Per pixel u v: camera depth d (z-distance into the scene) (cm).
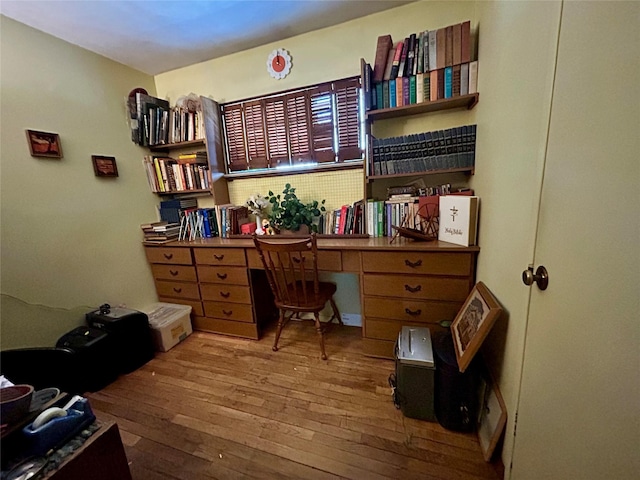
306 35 202
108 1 153
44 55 175
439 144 167
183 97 229
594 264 54
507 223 107
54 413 74
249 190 246
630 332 44
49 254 176
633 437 44
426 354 135
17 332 163
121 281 219
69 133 187
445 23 172
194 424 142
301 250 168
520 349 93
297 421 141
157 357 203
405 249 162
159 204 251
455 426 129
